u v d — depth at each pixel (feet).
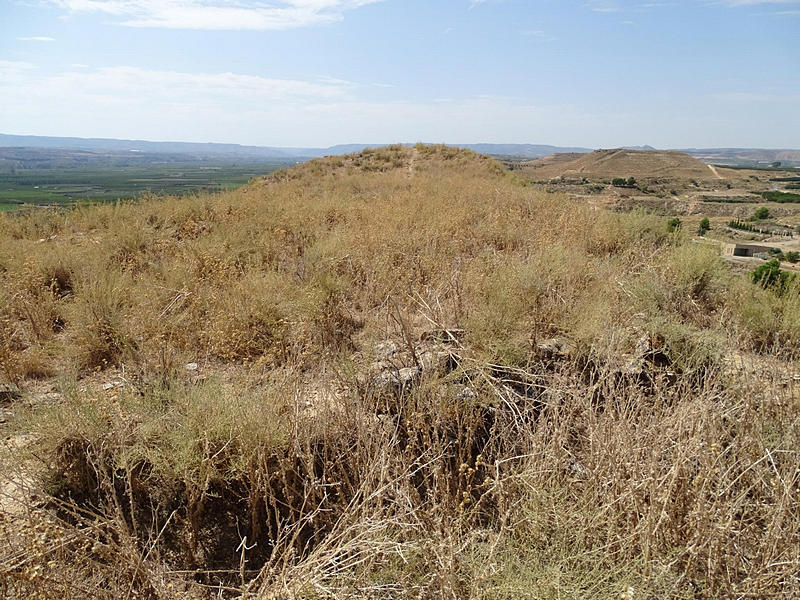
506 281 15.52
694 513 7.61
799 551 7.34
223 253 21.18
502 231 24.89
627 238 23.62
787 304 15.39
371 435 9.89
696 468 8.79
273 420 10.27
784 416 10.29
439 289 15.87
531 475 8.57
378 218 26.58
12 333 15.24
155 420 10.17
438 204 31.12
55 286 18.53
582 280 17.12
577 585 6.79
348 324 16.38
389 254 20.39
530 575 6.95
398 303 16.05
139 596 7.72
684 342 13.32
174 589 8.24
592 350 12.63
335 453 10.32
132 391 11.19
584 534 7.77
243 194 36.96
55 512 9.35
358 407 10.29
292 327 14.96
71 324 15.56
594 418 9.85
